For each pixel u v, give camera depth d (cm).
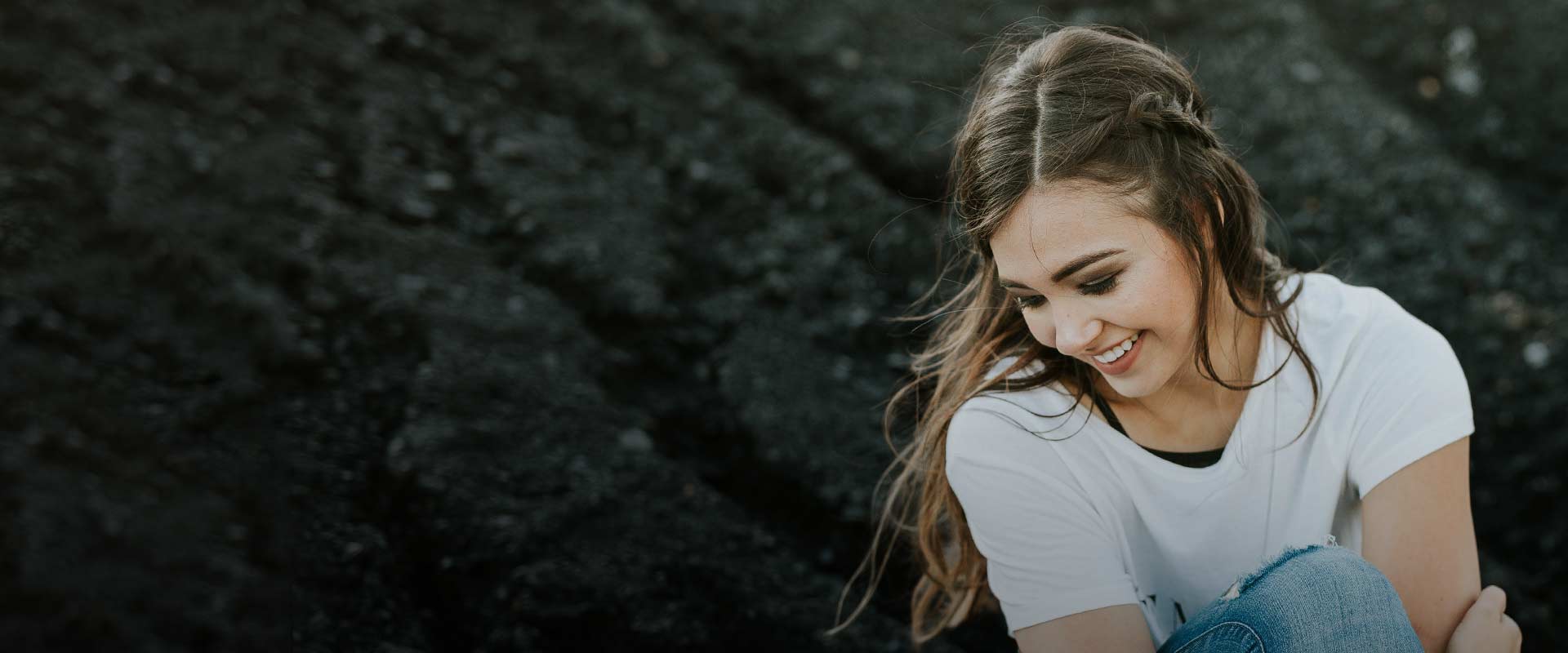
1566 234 345
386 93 332
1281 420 144
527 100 348
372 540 217
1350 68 409
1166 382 145
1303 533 147
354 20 354
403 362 257
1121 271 131
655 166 337
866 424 266
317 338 257
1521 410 282
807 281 305
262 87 320
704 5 396
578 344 274
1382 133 367
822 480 251
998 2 419
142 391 240
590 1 382
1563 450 270
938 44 397
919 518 178
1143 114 132
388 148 315
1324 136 365
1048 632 151
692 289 301
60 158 282
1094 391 151
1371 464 142
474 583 213
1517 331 302
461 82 347
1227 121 370
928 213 329
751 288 303
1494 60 417
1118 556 153
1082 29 144
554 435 245
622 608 210
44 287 254
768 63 380
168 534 213
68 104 297
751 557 227
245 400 241
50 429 227
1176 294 133
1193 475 147
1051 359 153
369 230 286
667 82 361
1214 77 390
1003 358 157
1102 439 149
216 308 259
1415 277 319
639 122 347
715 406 271
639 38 373
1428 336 145
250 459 229
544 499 228
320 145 309
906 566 235
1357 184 347
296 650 196
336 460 232
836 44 387
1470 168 375
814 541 241
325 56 336
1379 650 127
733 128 350
